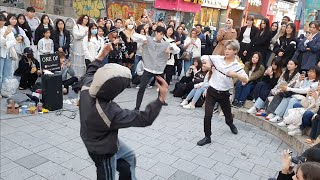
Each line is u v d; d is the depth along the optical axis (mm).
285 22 8031
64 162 4387
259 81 7020
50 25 7941
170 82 9359
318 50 6680
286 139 5832
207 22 17250
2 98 6652
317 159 2746
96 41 7516
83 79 2824
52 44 7570
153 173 4309
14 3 15953
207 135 5406
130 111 2488
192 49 9094
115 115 2428
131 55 8727
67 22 10398
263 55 7863
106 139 2537
